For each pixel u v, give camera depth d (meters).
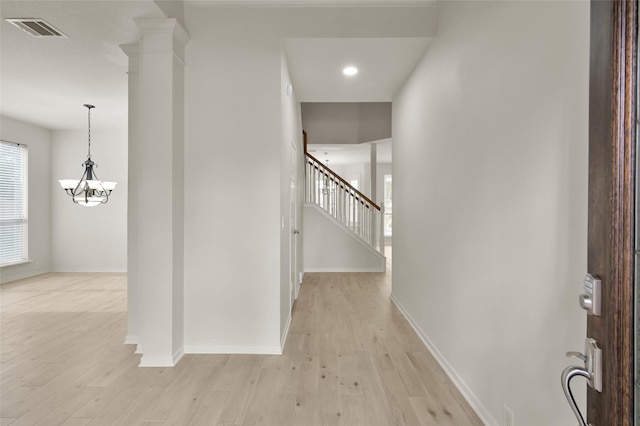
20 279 6.08
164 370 2.68
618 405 0.76
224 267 2.99
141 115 2.75
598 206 0.81
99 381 2.51
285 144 3.36
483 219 2.09
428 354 2.98
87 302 4.66
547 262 1.52
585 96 1.31
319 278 6.06
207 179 2.97
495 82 1.96
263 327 3.00
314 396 2.31
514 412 1.76
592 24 0.82
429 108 3.08
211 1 2.95
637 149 0.75
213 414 2.11
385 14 2.98
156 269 2.75
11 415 2.10
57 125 6.38
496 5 1.95
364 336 3.38
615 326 0.76
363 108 7.48
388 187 11.16
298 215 5.37
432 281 2.99
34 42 3.09
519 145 1.73
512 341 1.79
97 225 6.77
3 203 5.87
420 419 2.07
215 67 2.97
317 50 3.20
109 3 2.50
